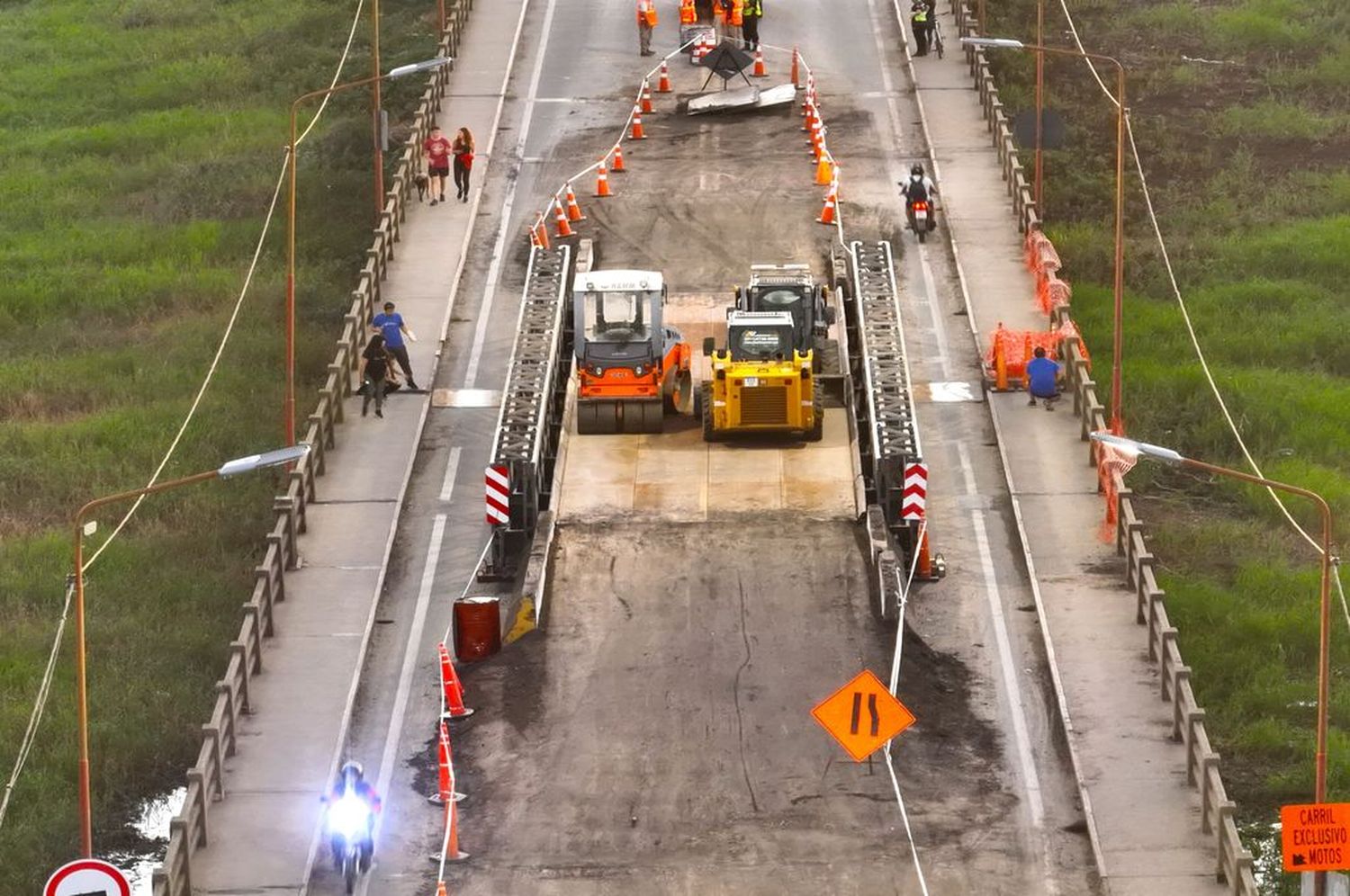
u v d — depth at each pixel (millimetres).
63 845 115250
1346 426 170875
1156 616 122750
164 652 135500
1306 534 140125
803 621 128875
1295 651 134500
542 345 157750
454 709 118875
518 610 128250
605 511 143250
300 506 141250
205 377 182375
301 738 117562
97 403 180625
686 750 115250
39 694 129625
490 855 106375
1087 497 145875
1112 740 116188
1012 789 112062
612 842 107062
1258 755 123375
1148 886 102812
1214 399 174000
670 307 176875
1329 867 91938
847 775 113000
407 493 148625
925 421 158250
